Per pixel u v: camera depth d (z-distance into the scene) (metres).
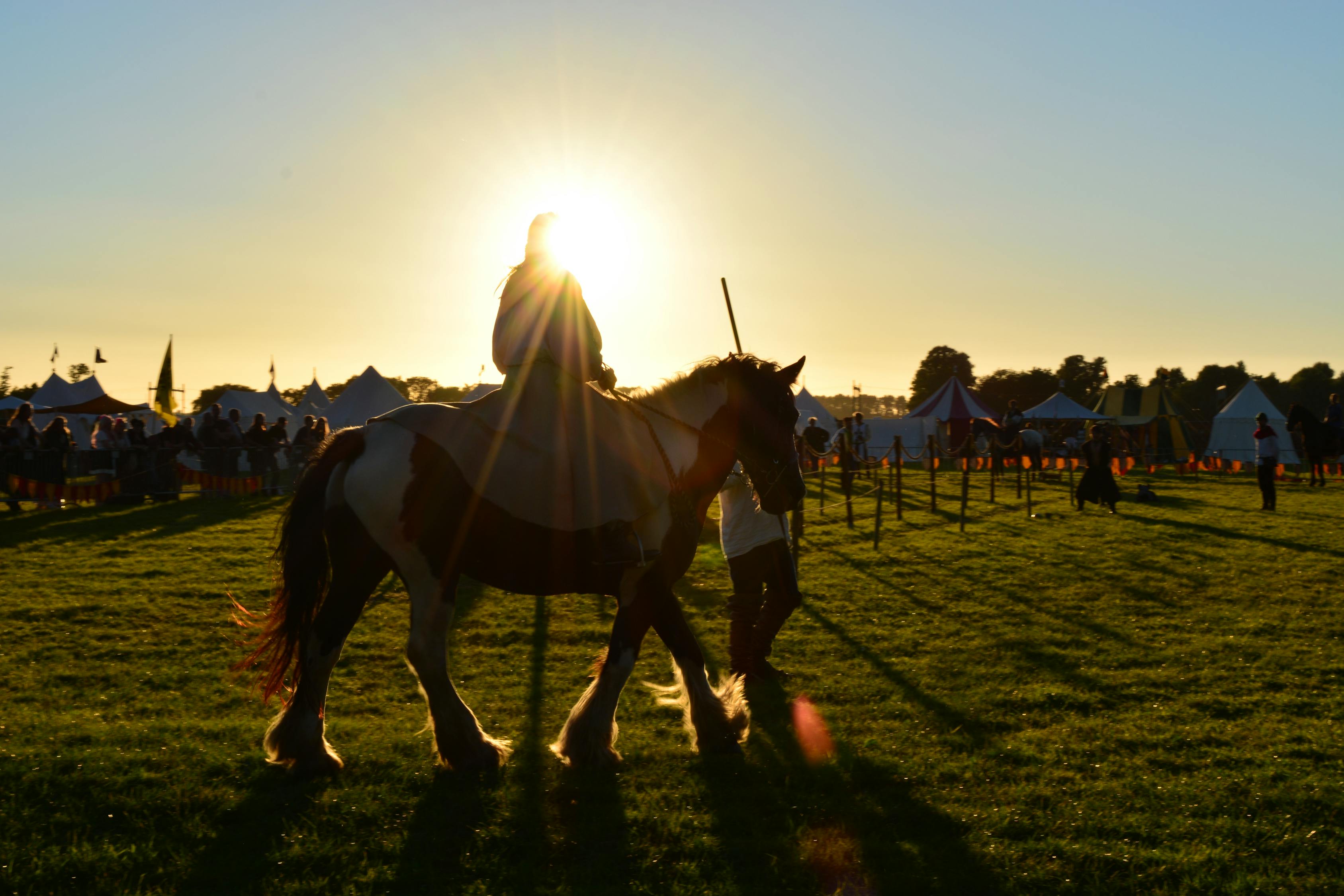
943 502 20.30
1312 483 25.55
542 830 4.04
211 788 4.35
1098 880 3.63
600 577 4.82
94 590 9.61
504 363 4.86
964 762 4.93
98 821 4.00
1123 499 20.73
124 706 5.93
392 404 31.84
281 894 3.48
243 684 6.46
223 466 20.25
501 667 7.01
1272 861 3.81
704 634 8.18
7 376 53.53
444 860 3.79
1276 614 8.75
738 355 5.58
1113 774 4.79
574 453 4.69
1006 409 84.56
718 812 4.26
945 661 7.16
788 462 5.65
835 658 7.28
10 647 7.34
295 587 4.45
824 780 4.66
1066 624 8.41
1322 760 5.02
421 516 4.48
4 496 17.25
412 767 4.70
